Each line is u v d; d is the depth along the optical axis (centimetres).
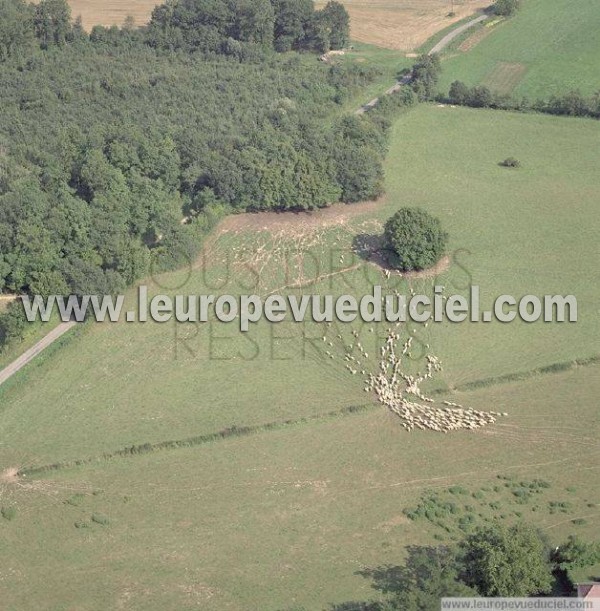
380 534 13650
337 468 14912
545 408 16088
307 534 13688
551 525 13675
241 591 12756
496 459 15038
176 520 13962
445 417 15888
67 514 14088
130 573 13100
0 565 13262
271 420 15850
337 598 12594
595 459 14988
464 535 13525
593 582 12138
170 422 15850
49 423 15862
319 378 16838
